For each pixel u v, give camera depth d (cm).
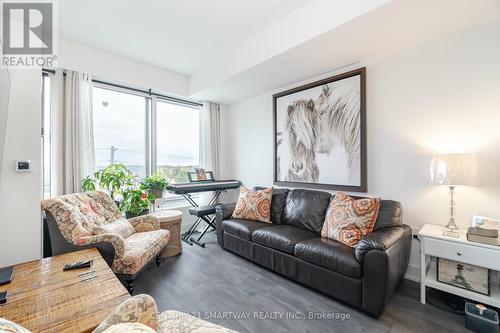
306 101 319
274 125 361
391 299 198
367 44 226
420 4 167
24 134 200
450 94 211
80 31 260
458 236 182
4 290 131
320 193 283
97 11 225
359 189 267
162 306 191
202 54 318
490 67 192
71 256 180
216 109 444
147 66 349
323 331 162
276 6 219
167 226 291
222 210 320
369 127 262
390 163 248
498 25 189
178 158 416
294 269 225
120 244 204
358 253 182
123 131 354
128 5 217
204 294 208
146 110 379
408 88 234
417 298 200
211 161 431
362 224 215
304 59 257
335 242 218
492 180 192
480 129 197
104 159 334
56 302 120
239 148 434
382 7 170
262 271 254
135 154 367
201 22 244
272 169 376
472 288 176
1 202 190
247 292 212
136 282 229
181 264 271
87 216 233
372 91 259
